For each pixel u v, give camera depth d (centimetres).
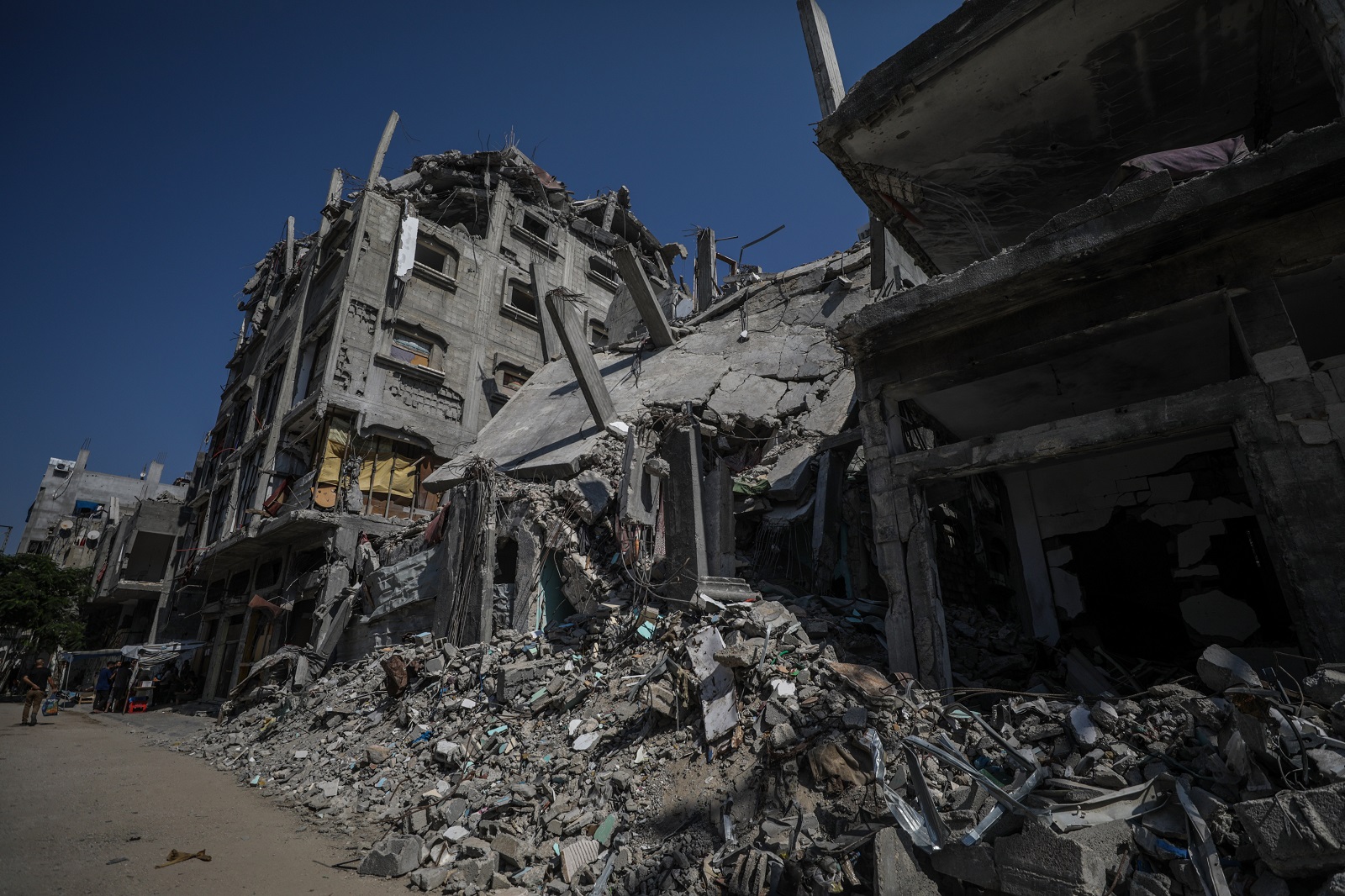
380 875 530
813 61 941
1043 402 898
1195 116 805
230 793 837
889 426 740
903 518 693
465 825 624
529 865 543
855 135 859
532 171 3200
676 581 901
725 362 1622
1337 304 643
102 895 451
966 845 394
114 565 3047
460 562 1195
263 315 3003
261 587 2006
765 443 1384
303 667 1355
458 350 2470
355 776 825
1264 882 328
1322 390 493
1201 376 821
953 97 793
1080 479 1005
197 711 1927
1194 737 415
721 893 448
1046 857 356
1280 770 357
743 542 1190
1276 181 486
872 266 1418
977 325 689
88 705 2631
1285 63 721
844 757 495
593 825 570
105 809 699
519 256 2919
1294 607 523
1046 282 618
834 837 446
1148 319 594
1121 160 877
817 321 1612
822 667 608
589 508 1171
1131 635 912
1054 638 955
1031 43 723
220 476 2547
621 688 776
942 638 649
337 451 2005
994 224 1001
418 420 2194
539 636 1015
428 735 862
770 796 506
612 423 1450
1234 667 429
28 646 2698
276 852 582
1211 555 877
